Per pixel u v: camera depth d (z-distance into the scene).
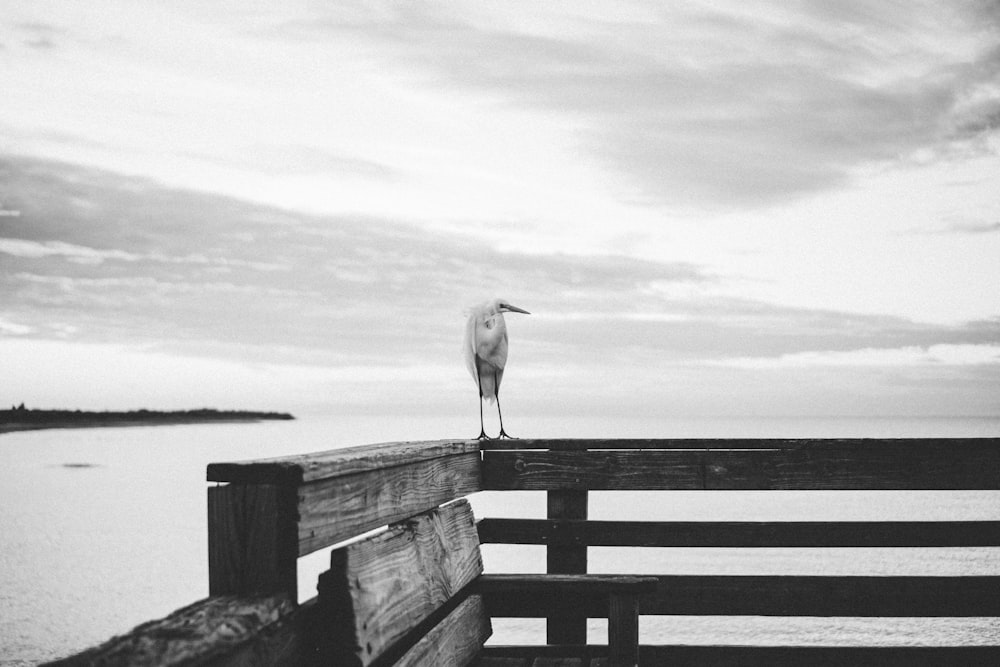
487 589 3.00
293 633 1.74
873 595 3.99
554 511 4.25
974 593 3.95
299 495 1.76
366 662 1.91
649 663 3.94
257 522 1.74
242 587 1.74
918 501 68.06
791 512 61.03
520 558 33.44
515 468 4.25
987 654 3.84
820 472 4.09
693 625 27.36
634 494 75.19
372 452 2.35
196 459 161.25
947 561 39.97
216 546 1.75
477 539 3.34
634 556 41.62
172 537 59.09
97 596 39.94
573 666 2.90
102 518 70.69
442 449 3.10
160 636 1.36
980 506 64.75
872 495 73.31
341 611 1.88
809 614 4.01
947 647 3.89
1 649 29.92
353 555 1.96
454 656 2.63
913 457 4.04
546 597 3.09
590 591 2.89
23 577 44.31
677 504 67.19
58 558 50.53
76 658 1.21
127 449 196.50
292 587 1.74
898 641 23.69
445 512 2.96
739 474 4.13
